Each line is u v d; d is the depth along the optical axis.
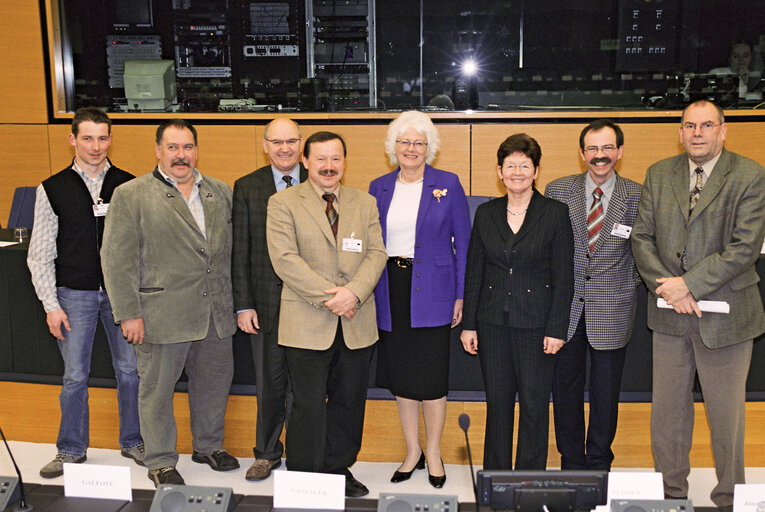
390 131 2.46
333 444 2.41
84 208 2.67
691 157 2.17
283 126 2.53
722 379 2.22
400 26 4.87
